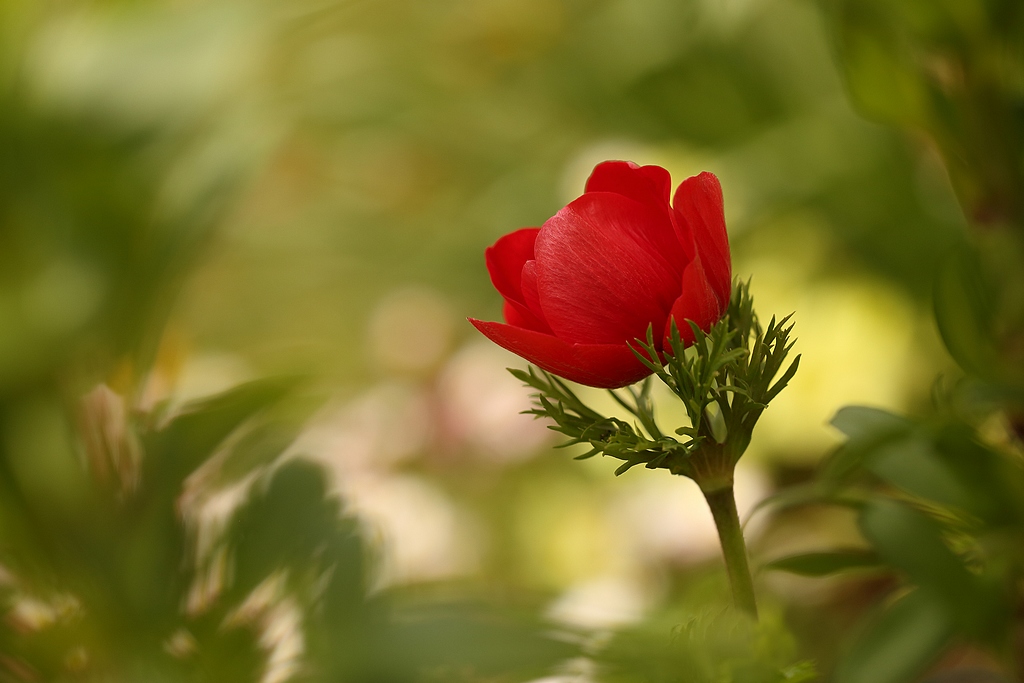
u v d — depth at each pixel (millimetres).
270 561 624
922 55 732
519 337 598
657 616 605
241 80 799
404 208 2324
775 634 615
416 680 598
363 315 2180
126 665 625
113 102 713
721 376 611
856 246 1491
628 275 603
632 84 1820
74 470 656
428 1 2242
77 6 728
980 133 723
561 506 1587
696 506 1464
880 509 666
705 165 1640
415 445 1748
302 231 2244
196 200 716
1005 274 703
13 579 642
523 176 2059
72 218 700
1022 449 698
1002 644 655
